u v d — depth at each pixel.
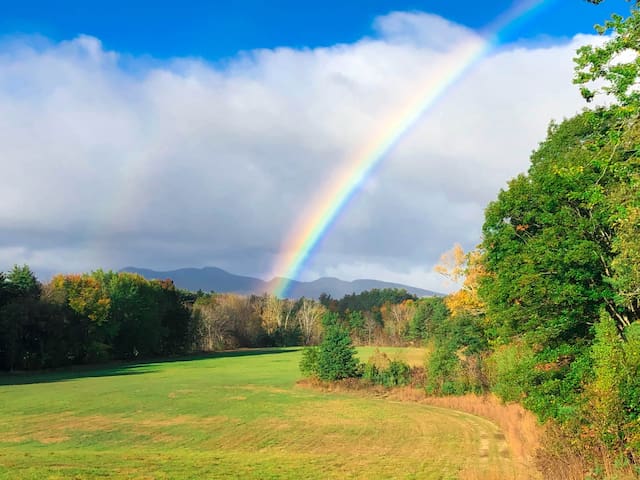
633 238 18.14
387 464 24.64
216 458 24.53
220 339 155.50
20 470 17.77
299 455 27.33
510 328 30.09
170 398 51.69
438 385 52.53
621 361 19.05
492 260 31.41
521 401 34.47
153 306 128.50
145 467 20.25
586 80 16.59
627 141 16.28
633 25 15.79
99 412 42.62
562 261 25.75
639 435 16.97
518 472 21.64
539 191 28.48
